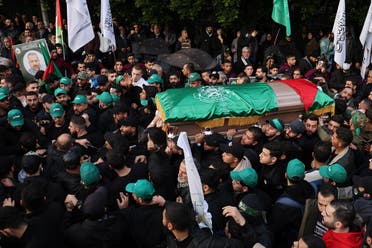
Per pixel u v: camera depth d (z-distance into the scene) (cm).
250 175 452
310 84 698
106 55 1162
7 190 480
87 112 674
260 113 636
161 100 638
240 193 460
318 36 1279
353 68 1187
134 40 1239
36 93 720
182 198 466
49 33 1313
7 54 1199
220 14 1159
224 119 626
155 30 1238
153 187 445
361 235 380
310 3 1192
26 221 387
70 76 962
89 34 877
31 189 398
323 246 343
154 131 528
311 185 461
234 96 644
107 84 787
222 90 657
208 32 1219
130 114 650
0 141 589
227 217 429
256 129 575
